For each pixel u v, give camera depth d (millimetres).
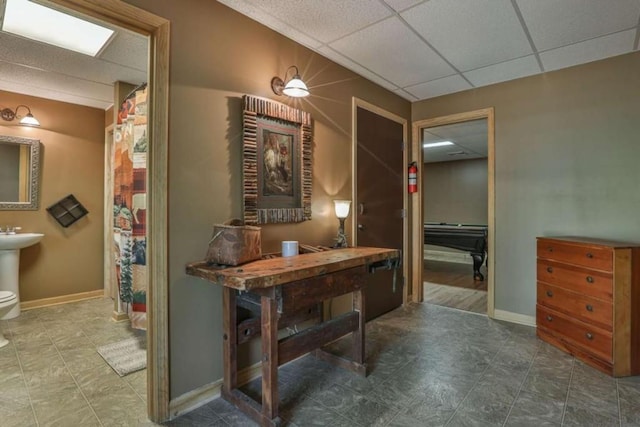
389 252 2318
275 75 2273
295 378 2143
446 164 7793
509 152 3213
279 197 2266
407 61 2777
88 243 3939
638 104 2607
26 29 2201
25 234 3357
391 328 3033
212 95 1910
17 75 3000
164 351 1712
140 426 1666
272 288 1643
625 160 2662
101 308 3557
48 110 3646
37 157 3574
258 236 1922
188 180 1804
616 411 1782
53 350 2527
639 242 2605
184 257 1792
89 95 3535
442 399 1902
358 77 3059
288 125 2334
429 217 8031
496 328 3029
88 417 1731
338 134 2832
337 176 2822
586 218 2828
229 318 1879
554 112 2971
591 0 1948
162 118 1689
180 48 1764
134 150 2516
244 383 2078
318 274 1763
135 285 2547
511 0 1954
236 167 2033
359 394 1957
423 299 3979
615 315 2141
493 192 3297
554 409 1803
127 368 2244
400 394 1955
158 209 1689
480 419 1720
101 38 2342
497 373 2199
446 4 1984
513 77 3129
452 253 7457
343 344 2676
